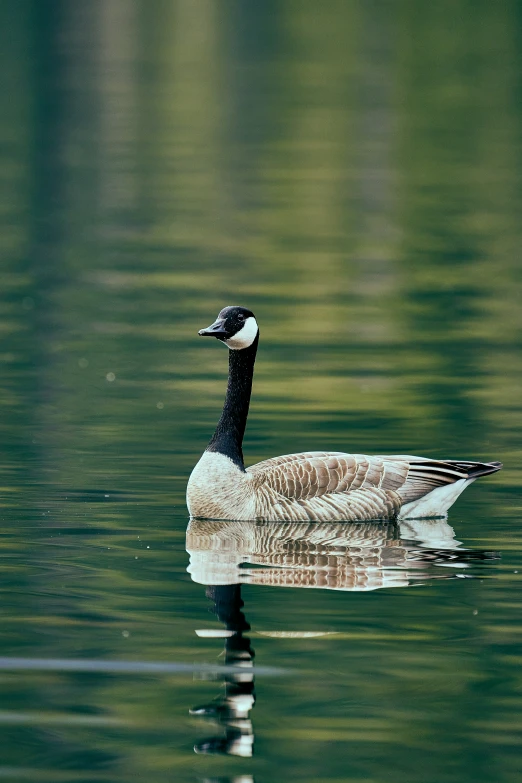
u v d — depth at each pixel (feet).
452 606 41.93
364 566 46.52
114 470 60.64
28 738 32.42
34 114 217.77
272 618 40.68
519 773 30.73
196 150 194.18
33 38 286.25
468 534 51.34
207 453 54.34
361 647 38.24
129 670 36.45
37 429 68.85
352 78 254.68
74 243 134.51
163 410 74.02
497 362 87.76
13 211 150.82
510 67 267.18
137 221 147.23
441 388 80.02
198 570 45.85
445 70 263.49
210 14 327.47
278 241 137.90
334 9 336.49
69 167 178.91
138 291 112.47
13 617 40.68
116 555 47.65
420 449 65.31
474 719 33.58
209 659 37.22
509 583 44.37
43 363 86.79
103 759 31.35
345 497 53.57
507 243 137.08
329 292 113.29
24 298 108.88
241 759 31.32
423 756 31.50
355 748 31.94
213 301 108.58
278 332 97.76
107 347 92.12
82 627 39.78
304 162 186.60
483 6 339.77
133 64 265.34
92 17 314.14
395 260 128.47
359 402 76.13
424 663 37.06
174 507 54.90
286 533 51.47
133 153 190.49
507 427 70.08
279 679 35.91
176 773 30.71
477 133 209.87
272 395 78.02
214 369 85.97
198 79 251.80
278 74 258.37
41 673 36.14
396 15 329.31
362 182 173.37
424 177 177.17
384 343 94.12
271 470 54.24
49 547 48.49
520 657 37.52
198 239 138.21
